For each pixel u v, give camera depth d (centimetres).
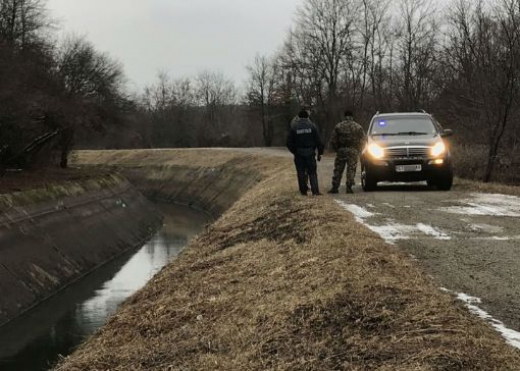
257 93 8075
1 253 1928
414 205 1227
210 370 525
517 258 756
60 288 2055
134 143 9112
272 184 2045
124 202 3644
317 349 510
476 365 431
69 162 6362
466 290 626
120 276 2244
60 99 3312
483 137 2242
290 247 899
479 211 1145
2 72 2603
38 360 1325
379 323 534
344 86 5344
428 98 3728
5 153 3278
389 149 1460
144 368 582
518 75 1850
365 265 702
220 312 693
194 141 9225
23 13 3212
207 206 4531
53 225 2466
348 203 1257
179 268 1041
